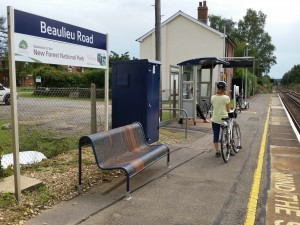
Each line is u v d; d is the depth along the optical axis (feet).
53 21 19.10
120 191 17.75
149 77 26.37
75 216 14.53
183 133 37.86
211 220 14.53
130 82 26.58
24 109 54.49
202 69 57.82
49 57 18.88
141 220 14.33
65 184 18.33
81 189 17.31
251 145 32.30
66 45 20.70
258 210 15.76
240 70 135.74
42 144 26.96
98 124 38.75
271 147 31.73
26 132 31.58
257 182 20.06
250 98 143.23
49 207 15.43
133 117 26.71
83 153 25.16
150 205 15.98
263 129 44.04
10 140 29.66
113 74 27.09
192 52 107.55
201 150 28.66
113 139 18.58
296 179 20.95
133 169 17.03
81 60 22.79
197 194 17.67
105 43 26.23
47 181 18.56
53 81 105.91
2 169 18.71
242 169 22.99
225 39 109.50
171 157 25.85
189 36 107.45
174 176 20.77
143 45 111.86
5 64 196.24
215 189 18.56
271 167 23.90
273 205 16.48
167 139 33.50
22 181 17.62
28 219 14.14
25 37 16.47
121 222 14.10
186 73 49.24
